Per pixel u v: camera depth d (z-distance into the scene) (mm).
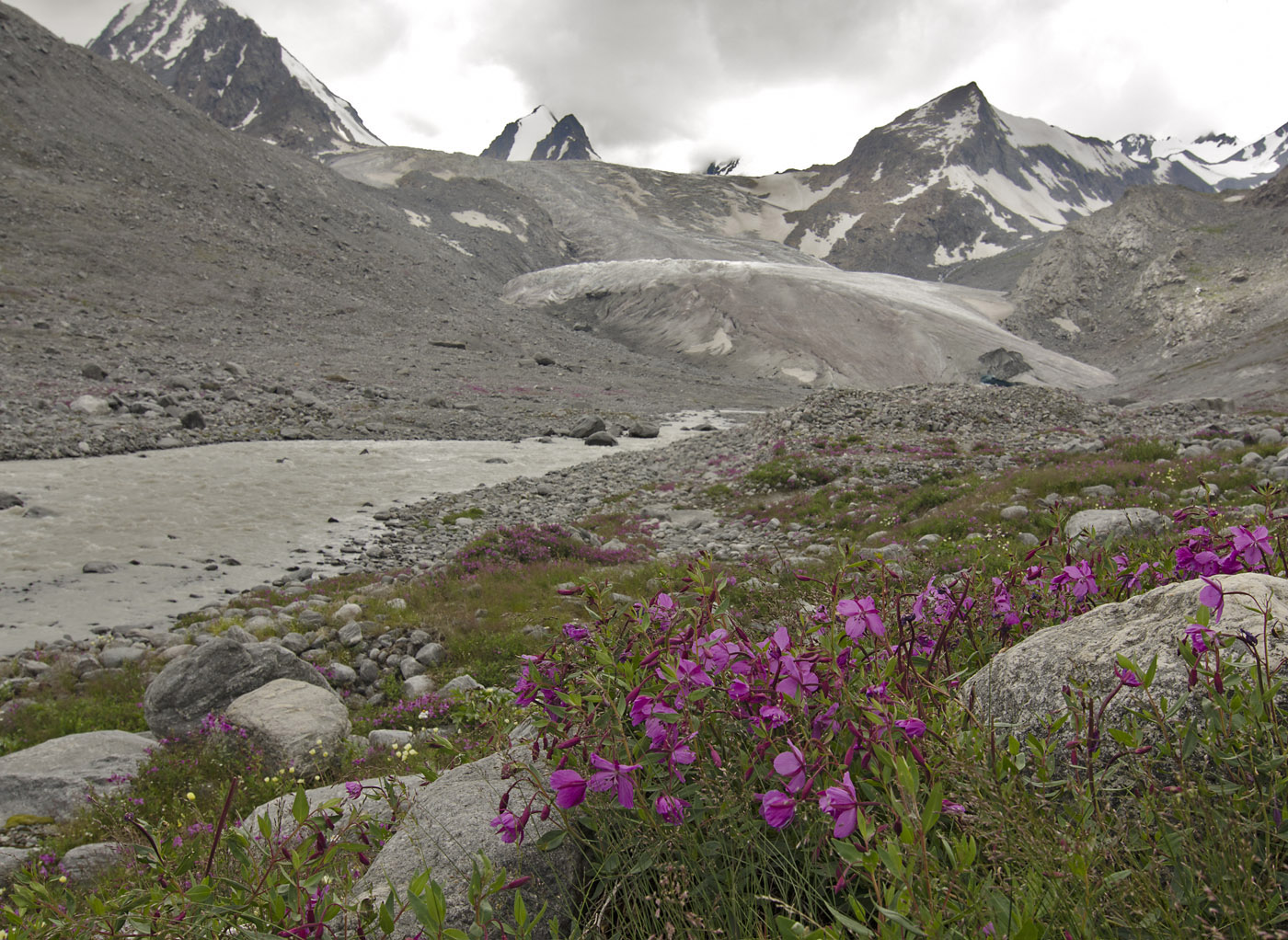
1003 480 18297
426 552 20484
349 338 79438
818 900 1746
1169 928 1336
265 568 18438
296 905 1688
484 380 71438
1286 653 1805
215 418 38625
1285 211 154250
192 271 82938
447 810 2525
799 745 1793
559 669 2338
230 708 7699
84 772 7020
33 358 44156
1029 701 2213
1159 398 100375
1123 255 171750
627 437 50938
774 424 34531
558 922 1999
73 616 14523
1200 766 1686
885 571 2391
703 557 2262
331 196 144250
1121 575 2936
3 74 104375
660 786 1854
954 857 1407
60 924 1824
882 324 152250
